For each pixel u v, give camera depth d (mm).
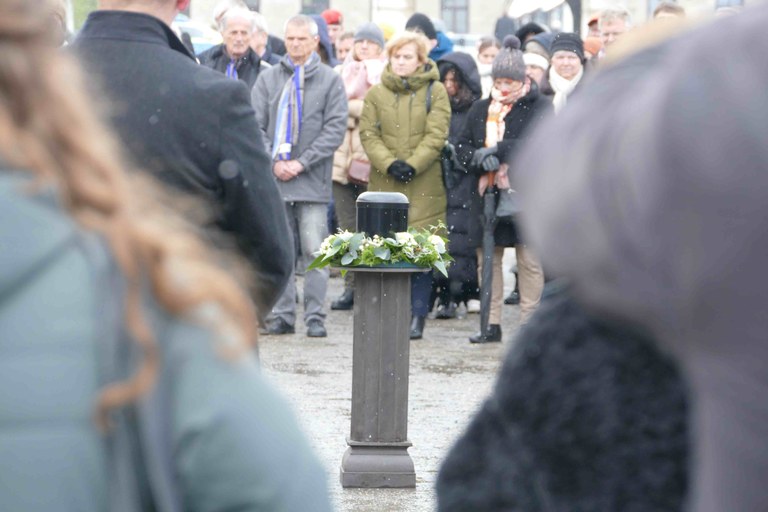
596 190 1990
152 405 1934
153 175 5012
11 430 1863
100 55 5094
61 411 1876
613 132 1998
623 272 1969
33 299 1895
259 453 1990
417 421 10109
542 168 2115
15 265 1884
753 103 1825
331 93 14398
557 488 2234
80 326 1900
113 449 1918
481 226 13727
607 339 2201
